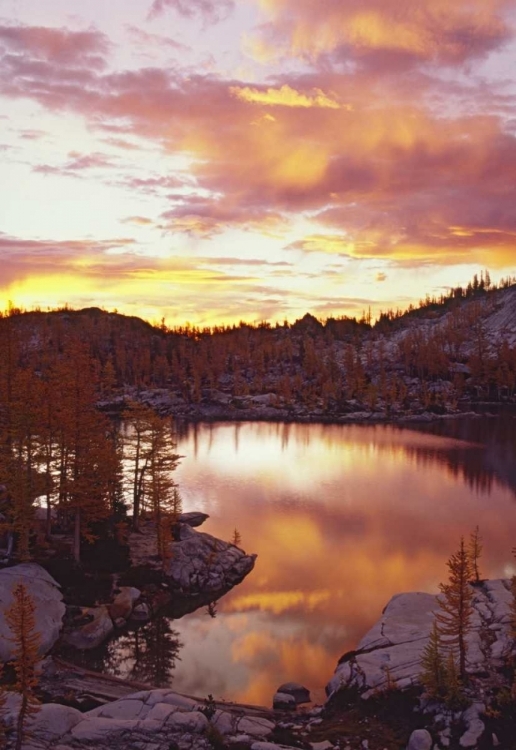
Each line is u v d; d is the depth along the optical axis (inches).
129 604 1772.9
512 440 5546.3
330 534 2691.9
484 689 1121.4
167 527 2116.1
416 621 1528.1
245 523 2878.9
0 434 2167.8
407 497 3430.1
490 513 3063.5
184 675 1457.9
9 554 1894.7
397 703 1141.7
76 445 2004.2
